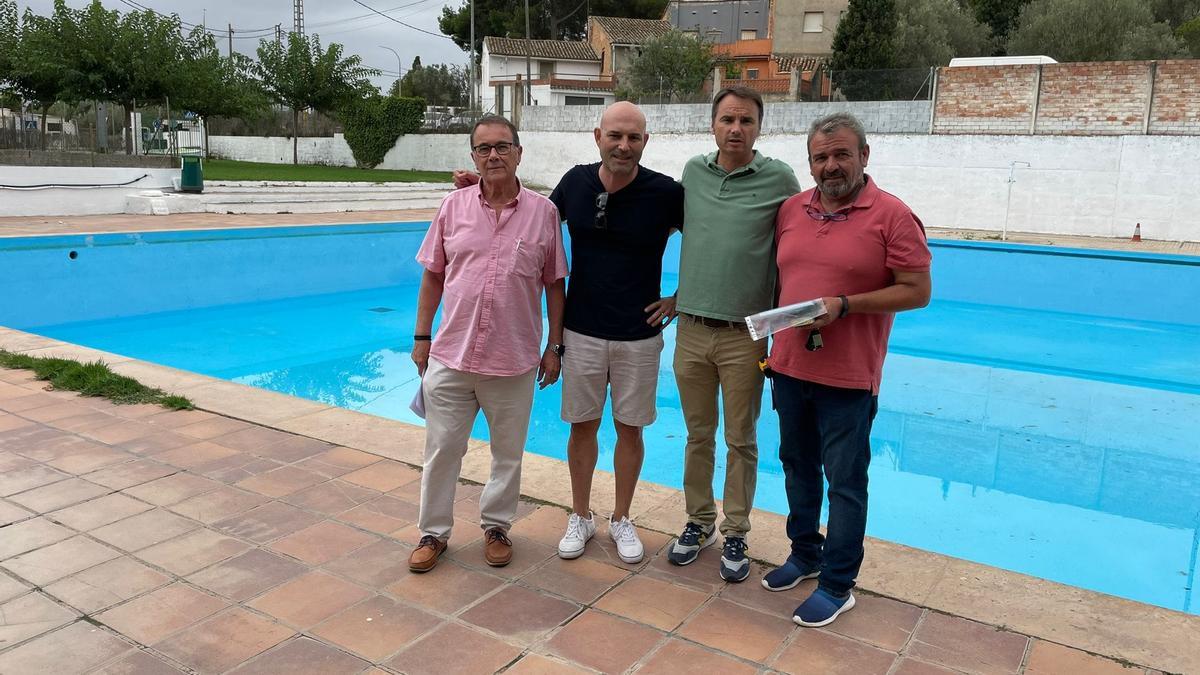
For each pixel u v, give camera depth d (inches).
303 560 107.7
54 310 346.3
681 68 1117.7
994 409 251.0
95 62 671.8
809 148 90.8
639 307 105.3
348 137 1029.2
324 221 498.3
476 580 103.9
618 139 96.9
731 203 100.9
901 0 985.5
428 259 106.5
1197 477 195.5
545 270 108.0
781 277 96.8
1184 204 532.4
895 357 321.7
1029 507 177.2
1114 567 150.1
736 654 88.5
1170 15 1071.0
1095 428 232.5
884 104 644.1
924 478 194.1
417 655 87.5
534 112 905.5
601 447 213.3
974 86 603.5
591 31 1501.0
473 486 134.6
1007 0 1117.1
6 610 93.7
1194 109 526.9
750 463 105.9
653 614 96.6
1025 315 411.8
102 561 105.6
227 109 922.7
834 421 93.4
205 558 107.3
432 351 106.1
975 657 88.1
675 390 271.9
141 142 741.9
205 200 538.0
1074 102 565.9
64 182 504.7
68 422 158.9
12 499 123.5
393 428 160.1
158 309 380.8
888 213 88.8
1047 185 576.7
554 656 87.7
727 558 104.6
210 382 188.1
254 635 90.4
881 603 99.2
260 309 399.5
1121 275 402.3
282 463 140.8
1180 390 274.5
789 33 1226.6
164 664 84.8
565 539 110.7
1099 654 88.7
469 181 110.4
